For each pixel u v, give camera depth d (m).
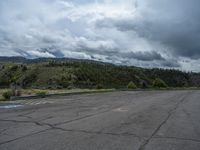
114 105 18.38
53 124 10.23
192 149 6.90
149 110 15.49
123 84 117.38
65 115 12.86
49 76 118.06
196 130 9.37
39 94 27.36
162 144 7.30
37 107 16.58
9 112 13.90
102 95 31.20
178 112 14.62
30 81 117.69
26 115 12.73
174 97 28.27
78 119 11.59
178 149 6.86
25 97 23.91
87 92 36.09
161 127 9.87
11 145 6.96
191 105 18.91
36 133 8.52
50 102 20.50
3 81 119.50
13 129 9.17
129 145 7.11
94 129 9.29
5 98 23.52
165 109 16.14
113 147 6.86
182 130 9.34
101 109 15.76
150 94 34.50
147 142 7.49
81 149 6.61
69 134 8.40
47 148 6.68
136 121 11.23
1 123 10.40
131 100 23.25
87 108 16.23
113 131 8.97
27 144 7.07
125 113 13.94
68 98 25.33
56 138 7.81
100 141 7.50
